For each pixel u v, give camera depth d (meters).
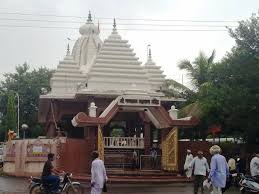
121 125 39.84
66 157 29.73
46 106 41.59
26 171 32.47
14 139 36.75
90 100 34.97
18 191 22.84
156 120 31.50
